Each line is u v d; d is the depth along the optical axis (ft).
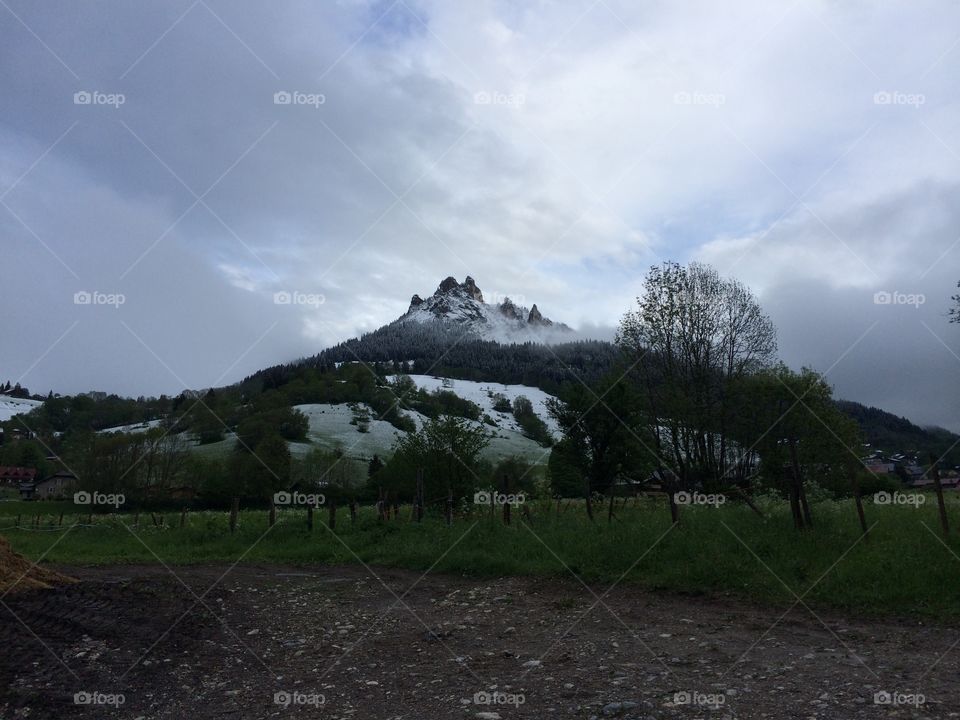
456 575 48.29
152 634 28.60
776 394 65.87
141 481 151.33
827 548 37.24
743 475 74.13
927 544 34.68
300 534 71.56
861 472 66.74
